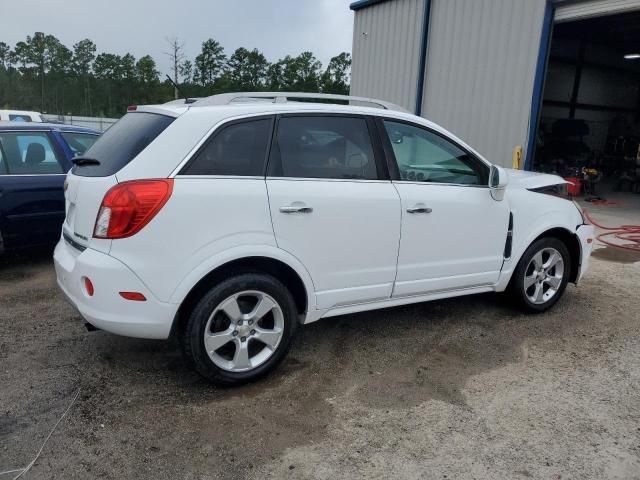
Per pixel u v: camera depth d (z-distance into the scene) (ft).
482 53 35.76
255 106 10.71
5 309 14.61
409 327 14.03
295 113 11.02
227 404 10.19
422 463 8.61
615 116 65.62
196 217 9.62
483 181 13.57
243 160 10.28
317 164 11.12
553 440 9.23
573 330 14.03
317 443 9.08
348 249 11.36
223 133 10.16
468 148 13.35
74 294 10.07
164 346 12.51
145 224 9.32
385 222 11.70
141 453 8.71
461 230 12.94
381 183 11.83
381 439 9.21
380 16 44.57
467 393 10.77
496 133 35.40
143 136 10.08
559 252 15.06
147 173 9.51
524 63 33.14
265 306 10.68
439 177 12.92
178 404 10.14
